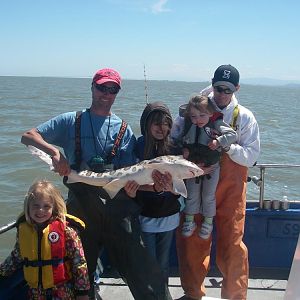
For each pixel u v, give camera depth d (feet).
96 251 12.73
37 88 425.28
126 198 12.44
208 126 12.96
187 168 11.74
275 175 52.70
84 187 12.44
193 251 14.12
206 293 15.39
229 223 13.74
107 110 12.63
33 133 12.32
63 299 10.74
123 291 15.35
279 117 147.95
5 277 11.25
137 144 13.05
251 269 16.96
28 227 10.81
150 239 13.00
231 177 13.62
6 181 51.11
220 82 13.29
